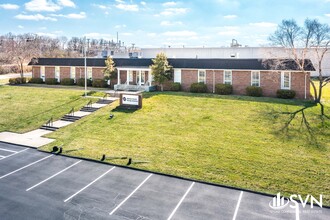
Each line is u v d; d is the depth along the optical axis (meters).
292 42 36.81
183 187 17.56
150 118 30.20
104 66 46.75
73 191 17.11
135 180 18.50
